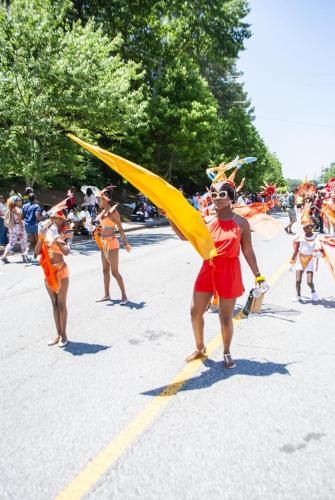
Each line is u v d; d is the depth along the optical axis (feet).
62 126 51.85
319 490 8.48
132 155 84.64
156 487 8.54
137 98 55.57
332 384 12.98
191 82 86.99
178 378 13.28
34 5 46.03
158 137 85.71
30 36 44.34
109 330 17.67
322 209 48.85
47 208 39.47
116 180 101.71
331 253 22.82
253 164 137.08
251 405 11.67
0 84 44.21
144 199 77.15
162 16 95.96
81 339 16.62
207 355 15.08
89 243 46.29
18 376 13.41
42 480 8.73
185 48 104.37
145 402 11.79
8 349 15.60
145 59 93.25
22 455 9.53
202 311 14.12
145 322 18.74
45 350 15.49
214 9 96.58
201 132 85.97
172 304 21.63
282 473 8.95
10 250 35.04
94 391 12.42
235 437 10.18
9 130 47.09
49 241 15.10
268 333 17.53
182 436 10.21
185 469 9.05
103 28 81.82
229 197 13.53
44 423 10.76
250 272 30.19
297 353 15.42
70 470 9.03
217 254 13.28
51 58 44.93
